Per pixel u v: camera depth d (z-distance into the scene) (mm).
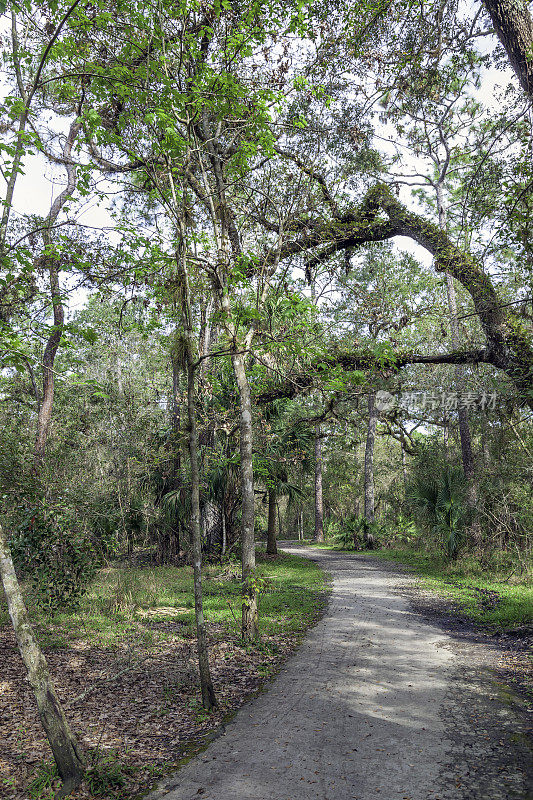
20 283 6000
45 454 12578
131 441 16422
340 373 7258
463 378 19266
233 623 9992
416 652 7922
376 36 10789
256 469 14297
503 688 6145
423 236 14766
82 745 4809
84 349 20297
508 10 8945
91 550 10570
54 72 6273
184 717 5531
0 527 4121
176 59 6828
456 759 4375
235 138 7719
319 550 30828
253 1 6973
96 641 8727
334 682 6539
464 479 18609
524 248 8578
